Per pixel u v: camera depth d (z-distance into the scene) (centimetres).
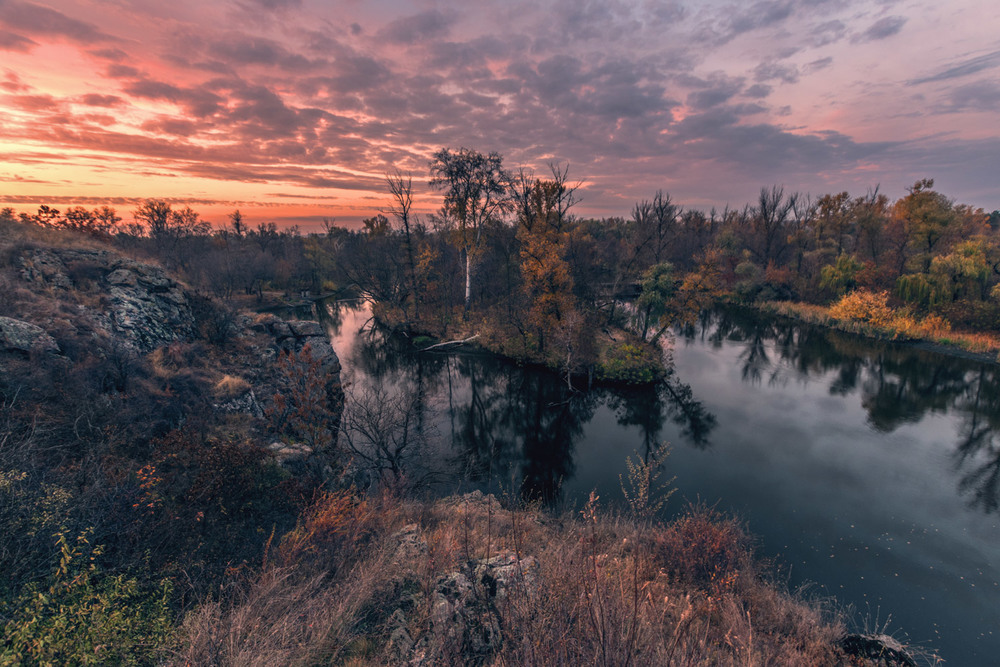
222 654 353
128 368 1084
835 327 3697
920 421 2033
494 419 2214
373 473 1467
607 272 4150
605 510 1367
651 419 2136
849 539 1238
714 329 3859
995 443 1814
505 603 385
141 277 1653
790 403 2270
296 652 379
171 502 592
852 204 4981
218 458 691
